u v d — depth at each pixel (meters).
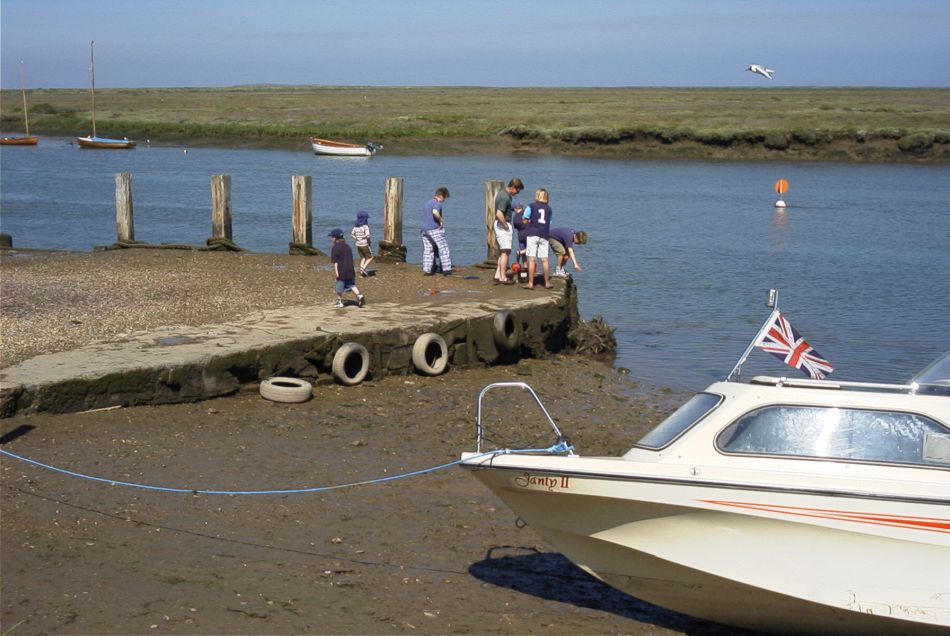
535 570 8.92
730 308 22.38
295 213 23.30
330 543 9.11
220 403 13.14
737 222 37.66
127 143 76.62
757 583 7.30
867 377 16.70
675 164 66.69
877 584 7.13
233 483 10.41
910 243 32.69
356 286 18.28
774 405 7.48
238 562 8.49
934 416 7.25
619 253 29.77
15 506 9.22
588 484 7.46
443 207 40.38
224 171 57.72
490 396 14.80
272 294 18.00
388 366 15.22
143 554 8.48
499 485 7.78
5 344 13.52
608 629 7.87
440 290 18.75
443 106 110.06
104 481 10.05
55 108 111.94
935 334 20.06
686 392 15.82
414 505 10.27
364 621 7.59
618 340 19.41
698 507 7.25
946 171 62.53
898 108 95.38
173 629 7.21
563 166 64.31
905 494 6.99
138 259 22.31
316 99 135.88
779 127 75.06
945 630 7.19
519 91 182.12
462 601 8.12
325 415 13.14
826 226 36.78
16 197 42.75
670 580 7.60
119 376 12.23
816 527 7.11
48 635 6.99
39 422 11.48
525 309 17.23
